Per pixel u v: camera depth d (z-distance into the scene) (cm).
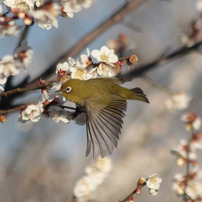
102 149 666
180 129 1659
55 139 1503
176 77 1680
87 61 649
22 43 557
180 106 1112
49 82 595
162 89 987
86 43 848
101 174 855
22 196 1373
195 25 1102
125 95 784
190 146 720
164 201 1534
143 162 1564
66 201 1378
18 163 1430
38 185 1408
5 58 548
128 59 641
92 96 739
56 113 676
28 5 548
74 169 1484
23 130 1419
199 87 1694
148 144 1616
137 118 1661
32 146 1459
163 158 1586
